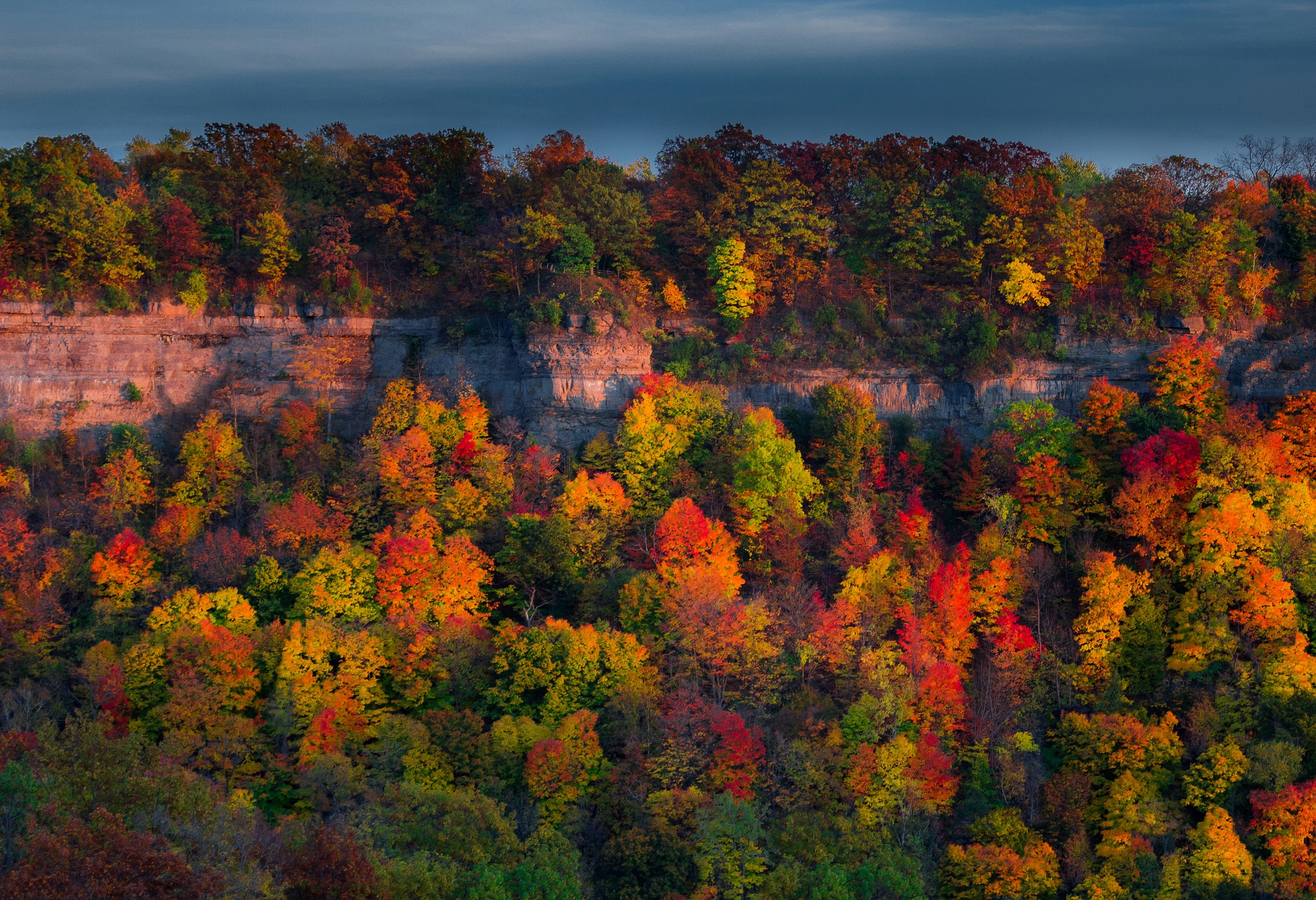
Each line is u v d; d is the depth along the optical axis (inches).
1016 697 3398.1
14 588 3710.6
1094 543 4028.1
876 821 2989.7
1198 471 3924.7
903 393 4881.9
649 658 3464.6
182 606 3545.8
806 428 4677.7
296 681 3260.3
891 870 2721.5
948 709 3314.5
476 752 3031.5
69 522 4237.2
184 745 2979.8
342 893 2116.1
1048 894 2864.2
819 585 3860.7
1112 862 2942.9
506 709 3309.5
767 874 2741.1
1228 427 4205.2
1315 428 4163.4
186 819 2250.2
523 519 3937.0
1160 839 3063.5
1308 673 3329.2
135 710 3294.8
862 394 4724.4
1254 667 3452.3
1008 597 3718.0
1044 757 3319.4
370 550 3949.3
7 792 2064.5
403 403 4778.5
